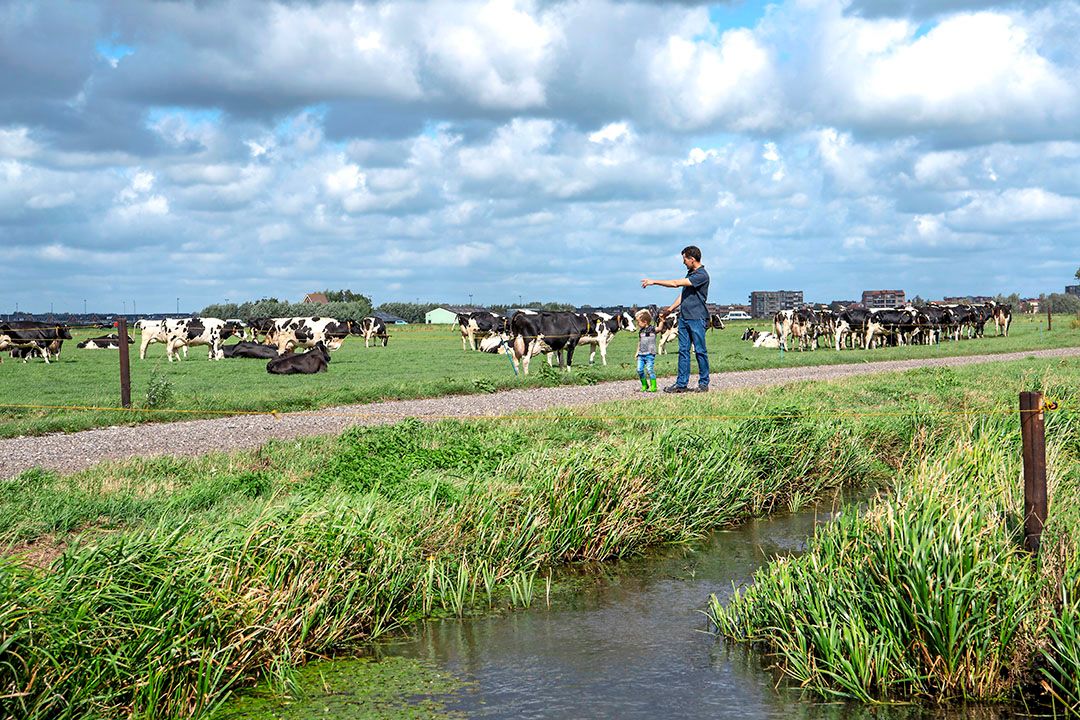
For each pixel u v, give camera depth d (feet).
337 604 21.21
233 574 19.99
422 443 36.96
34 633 15.84
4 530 25.26
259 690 18.58
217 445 42.75
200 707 17.43
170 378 91.56
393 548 23.34
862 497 37.22
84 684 16.24
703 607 23.72
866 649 18.29
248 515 23.45
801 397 54.44
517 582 25.26
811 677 18.63
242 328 164.66
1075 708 16.74
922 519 19.33
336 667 19.80
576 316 95.20
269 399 59.31
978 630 17.67
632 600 24.35
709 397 54.44
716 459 33.63
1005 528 20.03
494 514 27.02
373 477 30.96
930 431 43.01
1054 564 19.07
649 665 19.76
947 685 17.88
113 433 47.29
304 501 24.23
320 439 42.27
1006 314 166.61
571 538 27.89
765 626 21.06
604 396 62.08
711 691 18.39
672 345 149.07
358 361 119.14
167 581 18.02
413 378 88.07
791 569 22.17
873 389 60.34
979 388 60.13
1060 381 59.11
